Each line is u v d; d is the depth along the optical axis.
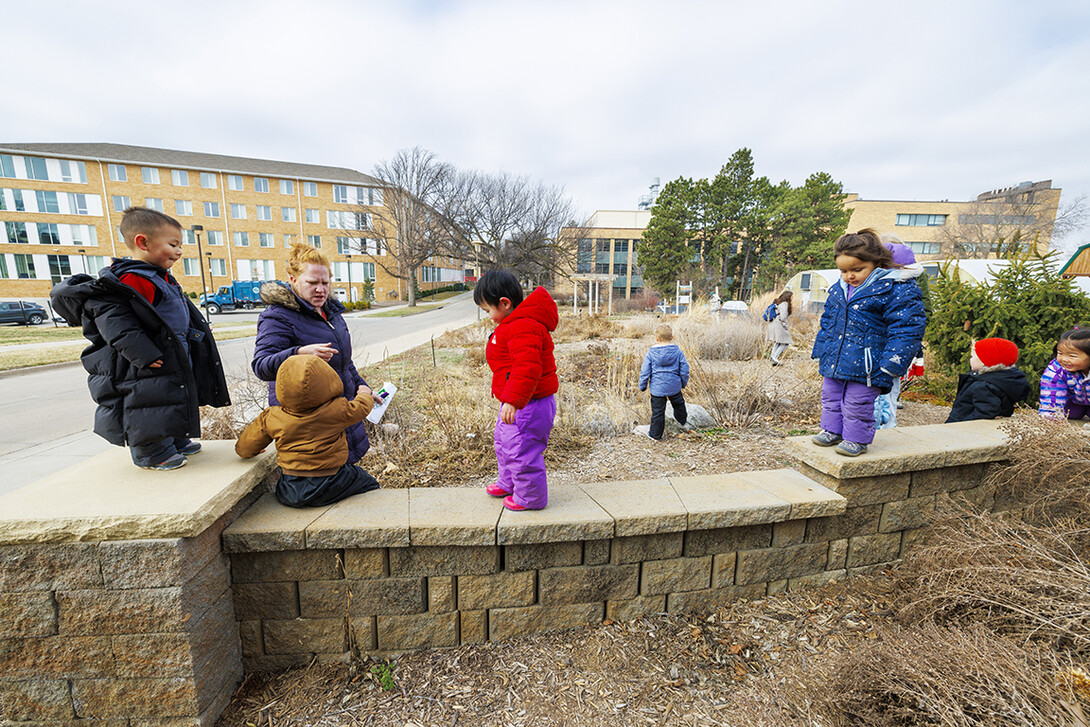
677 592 2.56
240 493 2.14
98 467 2.25
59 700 1.87
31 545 1.74
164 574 1.78
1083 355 3.14
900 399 6.27
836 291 2.73
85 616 1.80
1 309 23.12
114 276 1.85
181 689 1.87
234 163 49.00
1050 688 1.39
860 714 1.66
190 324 2.19
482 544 2.22
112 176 43.12
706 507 2.48
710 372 6.13
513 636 2.42
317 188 48.91
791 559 2.71
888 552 2.91
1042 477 2.58
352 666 2.28
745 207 42.34
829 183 40.19
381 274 52.62
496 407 4.56
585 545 2.40
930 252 47.62
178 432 2.03
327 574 2.22
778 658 2.26
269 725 1.99
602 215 53.34
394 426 4.37
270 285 2.42
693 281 38.91
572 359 9.15
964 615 2.14
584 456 4.03
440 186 41.56
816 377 6.50
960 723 1.39
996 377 3.59
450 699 2.09
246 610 2.21
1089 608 1.72
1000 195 45.44
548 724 1.96
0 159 40.38
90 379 1.99
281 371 2.14
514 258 40.00
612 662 2.28
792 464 3.78
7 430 6.17
